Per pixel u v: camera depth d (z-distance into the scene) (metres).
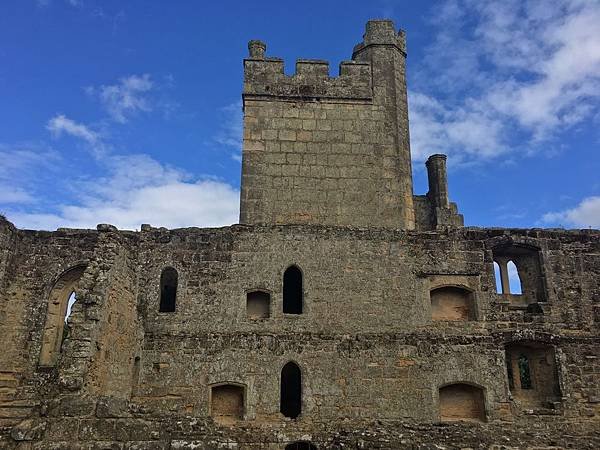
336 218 24.97
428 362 22.30
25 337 22.86
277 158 25.50
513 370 23.56
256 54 26.88
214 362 21.84
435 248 23.95
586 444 21.38
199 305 22.62
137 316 21.70
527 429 21.61
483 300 23.42
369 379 21.89
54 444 16.03
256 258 23.30
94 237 24.34
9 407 20.97
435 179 30.36
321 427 21.11
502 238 24.23
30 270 23.72
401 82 27.58
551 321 23.48
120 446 16.48
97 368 17.69
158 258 23.17
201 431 18.41
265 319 22.50
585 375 22.94
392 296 23.11
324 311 22.69
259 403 21.41
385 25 28.09
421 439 20.16
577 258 24.50
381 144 26.09
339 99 26.53
